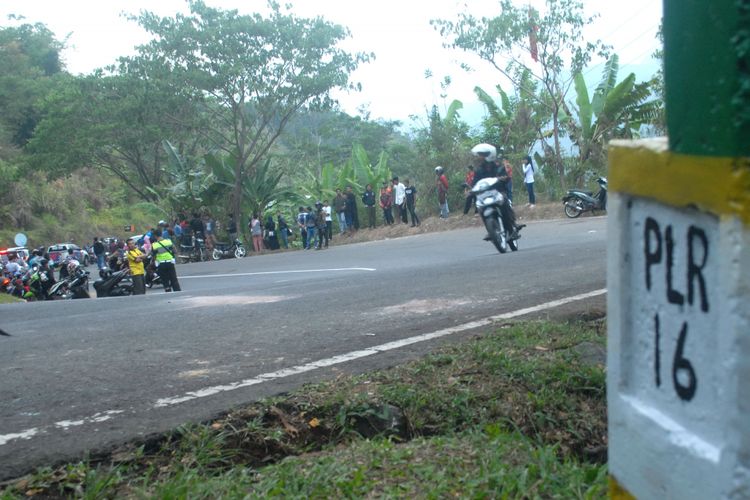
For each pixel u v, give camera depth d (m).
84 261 38.03
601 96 23.39
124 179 37.50
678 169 1.17
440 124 27.50
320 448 3.58
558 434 3.73
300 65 28.95
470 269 10.30
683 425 1.23
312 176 32.41
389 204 26.31
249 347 5.62
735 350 1.04
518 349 4.74
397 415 3.76
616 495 1.46
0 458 3.36
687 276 1.21
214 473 3.20
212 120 33.41
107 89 31.36
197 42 28.59
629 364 1.41
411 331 5.83
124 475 3.17
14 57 57.47
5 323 9.00
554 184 24.44
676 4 1.14
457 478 2.87
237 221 30.52
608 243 1.46
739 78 0.99
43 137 33.03
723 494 1.08
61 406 4.21
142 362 5.30
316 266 18.50
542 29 22.98
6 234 46.03
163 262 15.52
